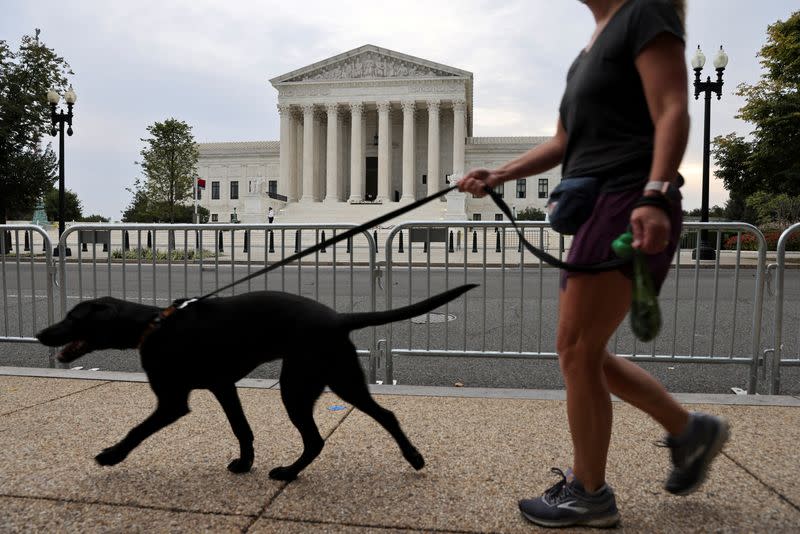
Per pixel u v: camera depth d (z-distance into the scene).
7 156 26.59
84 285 9.63
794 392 4.56
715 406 3.79
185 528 2.21
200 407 3.73
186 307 2.47
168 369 2.43
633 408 3.71
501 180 2.47
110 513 2.34
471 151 65.38
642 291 1.76
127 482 2.62
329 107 56.12
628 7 1.92
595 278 1.97
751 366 4.50
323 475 2.71
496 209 58.75
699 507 2.38
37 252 6.92
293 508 2.38
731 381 4.82
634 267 1.81
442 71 55.00
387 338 4.75
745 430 3.32
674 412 2.30
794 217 29.25
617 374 2.28
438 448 3.06
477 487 2.58
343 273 5.85
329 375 2.39
